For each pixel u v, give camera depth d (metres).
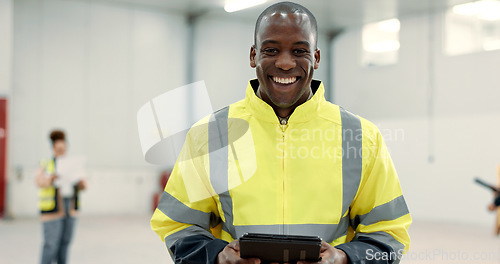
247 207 1.39
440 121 10.08
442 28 10.09
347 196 1.40
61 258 4.71
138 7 11.52
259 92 1.48
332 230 1.39
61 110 10.76
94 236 7.83
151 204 11.43
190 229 1.45
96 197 11.00
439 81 10.12
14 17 10.37
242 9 11.29
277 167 1.41
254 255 1.23
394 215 1.43
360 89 11.49
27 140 10.41
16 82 10.38
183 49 12.02
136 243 7.15
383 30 11.29
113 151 11.23
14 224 9.24
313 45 1.33
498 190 6.18
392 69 10.90
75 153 10.88
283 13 1.32
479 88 9.53
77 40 10.93
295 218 1.38
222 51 12.00
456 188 9.83
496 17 9.69
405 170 10.62
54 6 10.70
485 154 9.45
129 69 11.45
